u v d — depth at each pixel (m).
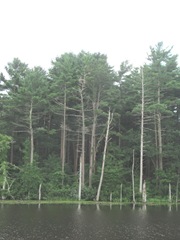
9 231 24.92
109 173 53.06
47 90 55.53
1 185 49.06
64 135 55.94
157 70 56.62
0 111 58.88
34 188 50.19
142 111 53.41
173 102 56.28
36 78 54.94
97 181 53.75
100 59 55.31
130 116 62.50
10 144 58.59
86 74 53.69
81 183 52.28
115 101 57.84
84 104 57.78
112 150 56.97
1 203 44.12
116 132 57.62
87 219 32.00
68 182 54.69
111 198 50.81
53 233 24.73
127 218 33.34
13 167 54.56
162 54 57.69
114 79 56.44
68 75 55.38
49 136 62.81
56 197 50.44
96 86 55.16
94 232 25.59
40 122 63.19
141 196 51.50
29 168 51.00
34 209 38.56
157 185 55.19
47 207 41.19
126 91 60.34
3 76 61.16
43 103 54.47
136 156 60.12
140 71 55.28
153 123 57.22
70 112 61.41
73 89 55.19
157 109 53.69
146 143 56.91
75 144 63.84
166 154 55.00
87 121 59.00
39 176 51.06
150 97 56.41
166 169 56.03
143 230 26.81
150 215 35.91
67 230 26.08
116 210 40.19
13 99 54.19
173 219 33.09
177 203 51.22
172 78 56.38
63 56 60.66
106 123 57.12
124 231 26.23
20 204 43.69
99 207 43.31
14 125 59.28
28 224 28.14
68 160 63.97
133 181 51.81
